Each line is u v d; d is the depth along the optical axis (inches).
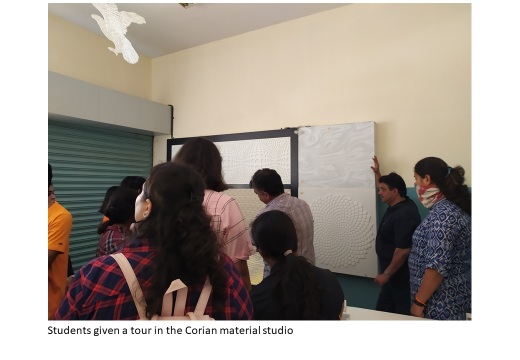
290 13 104.8
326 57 102.7
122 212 60.7
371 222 90.0
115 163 123.5
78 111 98.6
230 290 30.3
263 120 114.1
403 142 89.8
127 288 25.5
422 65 88.0
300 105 107.0
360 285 93.8
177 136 134.6
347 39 99.2
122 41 47.6
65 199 106.3
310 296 39.1
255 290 42.3
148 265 26.3
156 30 116.7
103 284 25.1
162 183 27.7
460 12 83.7
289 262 40.7
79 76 111.7
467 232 56.6
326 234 97.0
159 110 130.3
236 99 120.3
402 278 77.0
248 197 114.4
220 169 51.9
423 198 63.5
